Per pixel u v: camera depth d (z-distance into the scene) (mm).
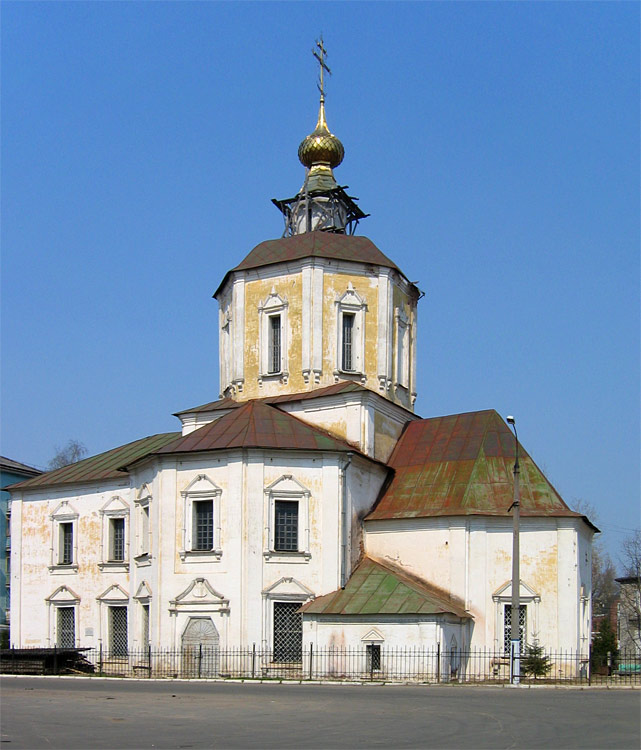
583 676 45438
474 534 46344
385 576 45469
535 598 45781
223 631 44312
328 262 52938
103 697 28922
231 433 47094
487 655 45062
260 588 44562
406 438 53344
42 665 46875
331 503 46000
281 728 21328
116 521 55531
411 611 42312
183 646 44969
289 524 46062
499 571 46188
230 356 55000
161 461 47125
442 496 48125
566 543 46219
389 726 21828
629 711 25359
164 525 46438
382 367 52844
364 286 53406
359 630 43000
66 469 59594
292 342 52375
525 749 18281
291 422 48312
